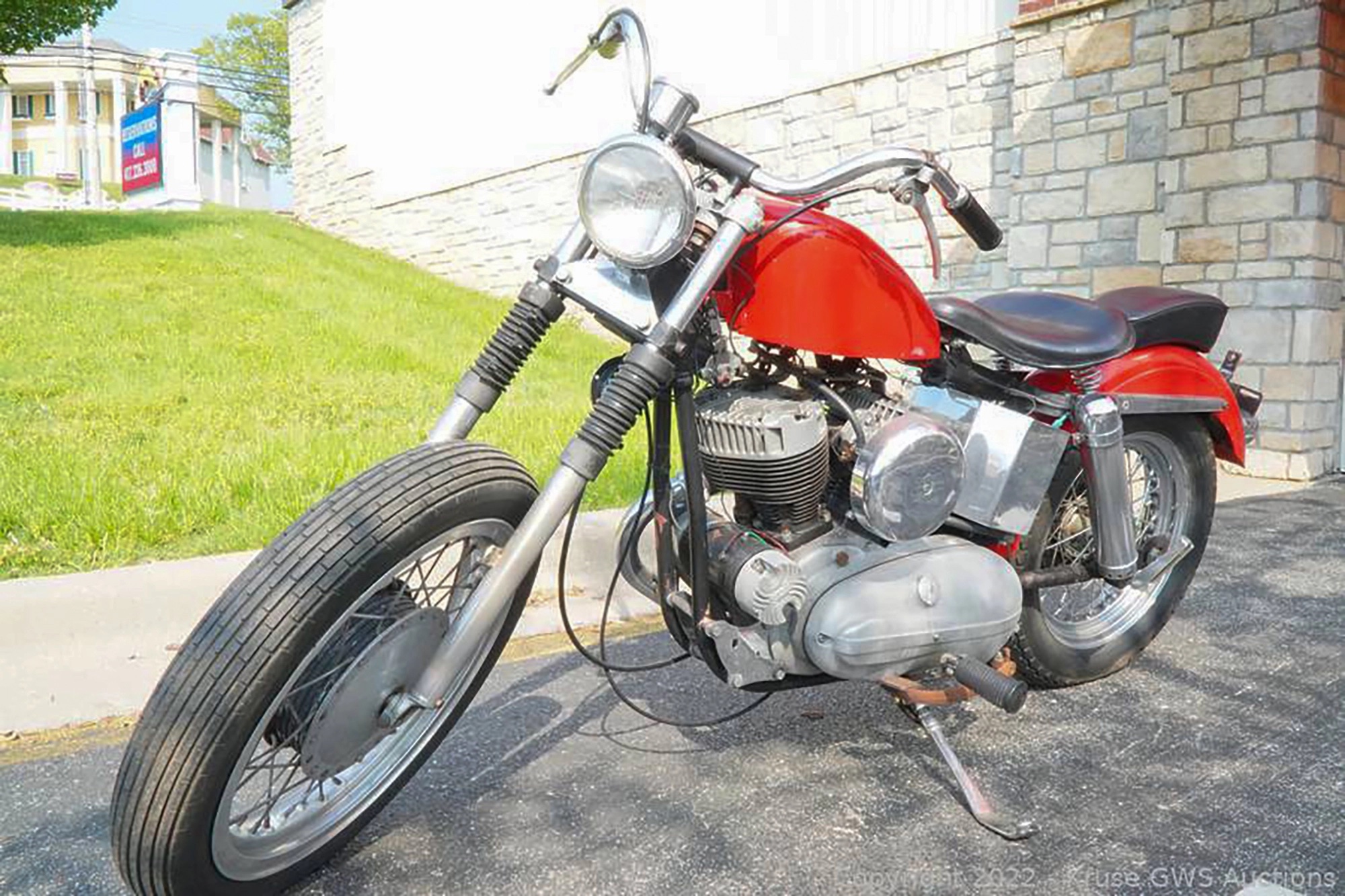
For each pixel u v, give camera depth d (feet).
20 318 33.86
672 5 41.16
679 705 11.50
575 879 8.21
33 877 8.30
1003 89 29.78
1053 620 11.91
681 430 8.61
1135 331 11.25
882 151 8.30
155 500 17.10
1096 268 27.43
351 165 67.10
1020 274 29.12
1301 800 9.29
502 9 51.57
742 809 9.27
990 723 10.96
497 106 52.75
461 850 8.63
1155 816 9.06
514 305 8.59
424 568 13.46
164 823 6.86
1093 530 10.86
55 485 17.56
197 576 13.57
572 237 8.62
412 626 7.75
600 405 8.06
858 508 8.90
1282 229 23.71
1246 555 17.10
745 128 38.32
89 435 21.94
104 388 26.76
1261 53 23.73
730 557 9.01
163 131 84.17
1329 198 23.59
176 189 84.79
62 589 12.96
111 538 15.79
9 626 12.29
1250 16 23.85
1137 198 26.50
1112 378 10.94
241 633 6.91
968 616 9.41
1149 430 11.80
